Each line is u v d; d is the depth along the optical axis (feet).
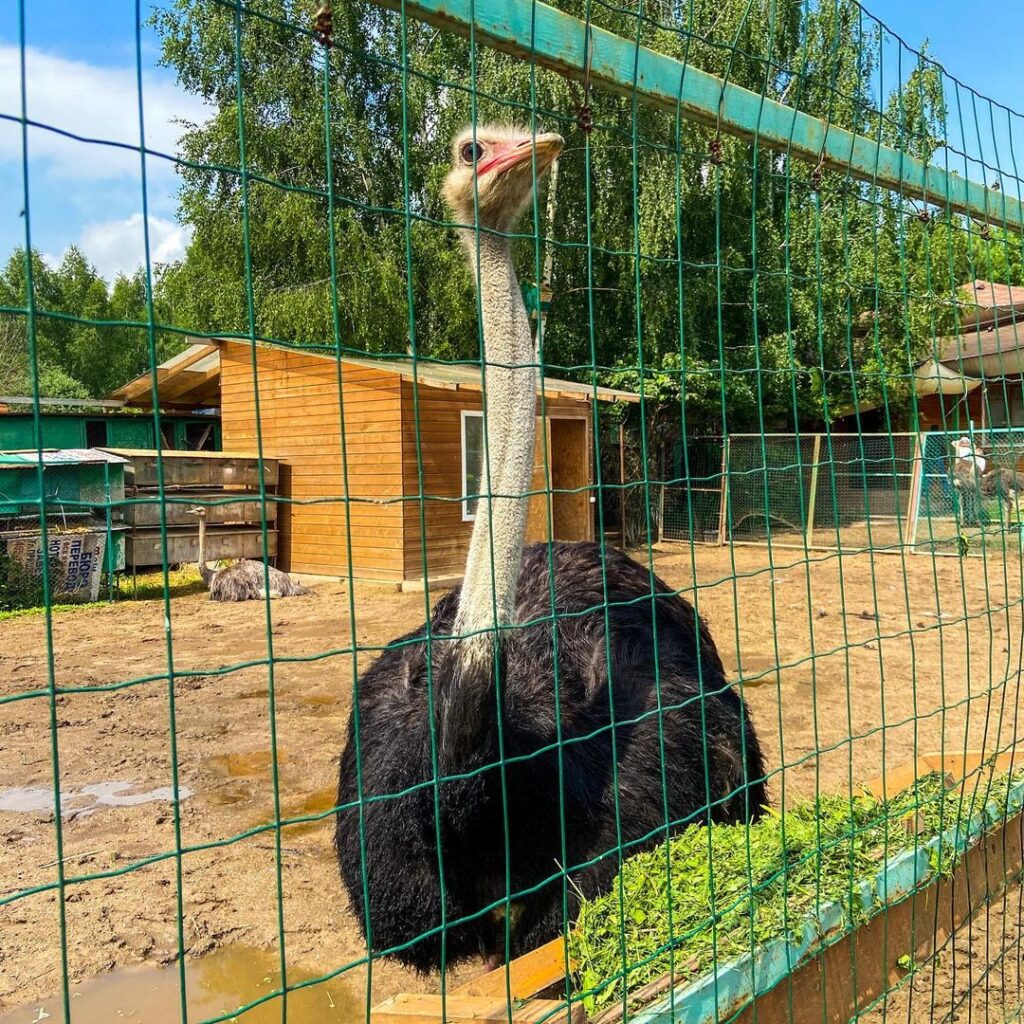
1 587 38.52
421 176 64.34
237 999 12.08
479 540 8.66
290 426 46.73
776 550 53.11
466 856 8.84
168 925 13.62
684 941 6.81
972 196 10.59
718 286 6.98
